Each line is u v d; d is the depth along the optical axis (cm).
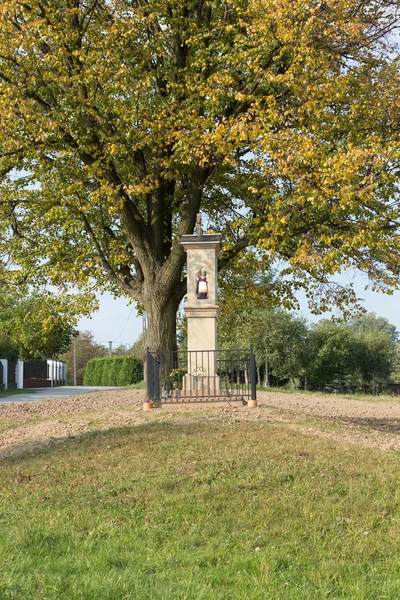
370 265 1563
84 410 1794
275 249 1530
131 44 1558
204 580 468
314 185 1397
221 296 2172
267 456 841
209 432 993
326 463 822
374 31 1552
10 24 1469
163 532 593
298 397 2514
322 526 613
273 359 4925
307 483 734
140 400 2094
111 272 1788
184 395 1393
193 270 1435
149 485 733
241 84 1576
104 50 1496
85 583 440
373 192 1341
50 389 3934
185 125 1470
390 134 1476
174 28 1584
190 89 1520
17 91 1486
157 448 899
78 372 8119
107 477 775
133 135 1518
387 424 1630
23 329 2095
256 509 659
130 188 1498
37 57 1545
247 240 1677
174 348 1684
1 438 1171
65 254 1877
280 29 1356
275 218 1441
